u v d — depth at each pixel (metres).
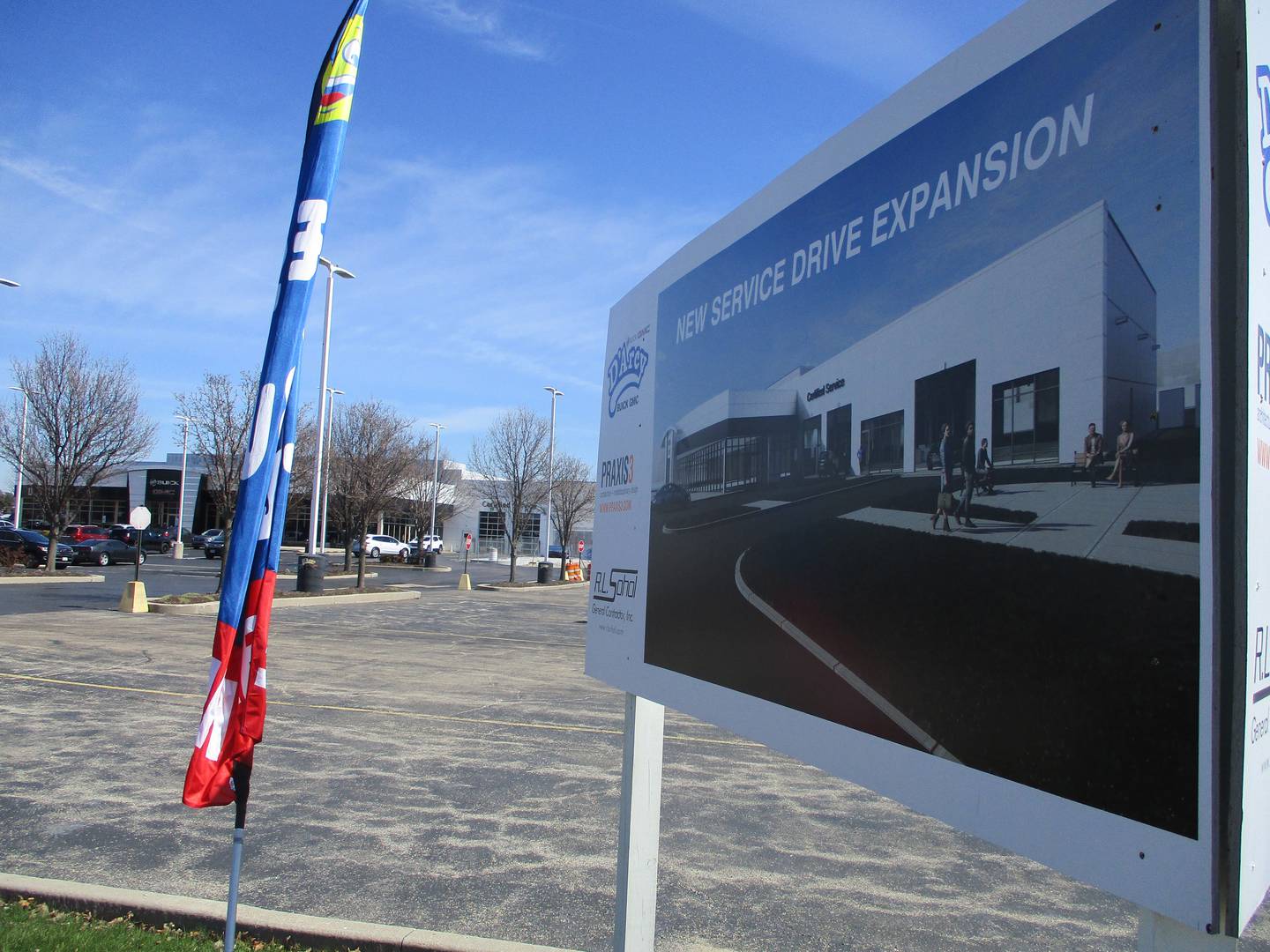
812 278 3.16
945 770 2.31
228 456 28.45
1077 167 2.04
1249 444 1.67
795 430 3.22
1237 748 1.61
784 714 3.12
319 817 6.57
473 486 67.81
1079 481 1.97
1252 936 4.98
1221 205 1.70
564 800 7.12
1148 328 1.83
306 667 13.69
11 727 8.97
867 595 2.71
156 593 26.16
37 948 4.32
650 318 4.69
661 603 4.25
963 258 2.40
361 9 4.26
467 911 5.03
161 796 6.93
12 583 28.05
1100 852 1.85
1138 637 1.80
